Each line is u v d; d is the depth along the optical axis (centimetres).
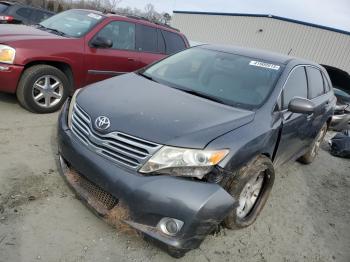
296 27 2745
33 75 495
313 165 595
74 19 608
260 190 346
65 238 280
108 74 595
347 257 346
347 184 544
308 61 492
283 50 2828
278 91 365
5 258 249
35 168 368
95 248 276
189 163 256
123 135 269
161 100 321
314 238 364
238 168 284
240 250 313
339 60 2656
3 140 420
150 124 274
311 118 452
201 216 247
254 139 299
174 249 254
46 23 626
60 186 345
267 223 369
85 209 318
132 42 634
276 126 339
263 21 2839
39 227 285
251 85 371
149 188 252
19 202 309
